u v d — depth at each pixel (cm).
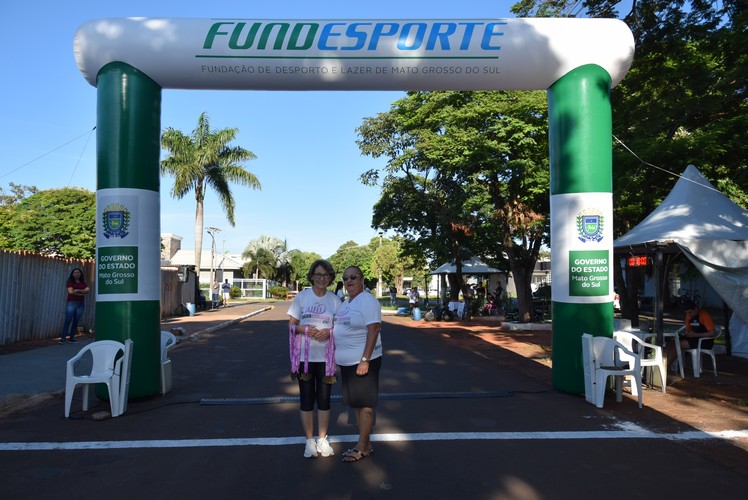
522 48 816
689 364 1112
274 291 6119
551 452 561
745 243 939
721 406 754
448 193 2275
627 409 736
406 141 2189
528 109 1756
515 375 1004
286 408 747
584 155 820
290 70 815
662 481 485
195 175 3050
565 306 830
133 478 494
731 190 1736
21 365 1023
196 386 902
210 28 806
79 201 3484
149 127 802
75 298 1366
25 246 3316
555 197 848
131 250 775
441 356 1277
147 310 789
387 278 7106
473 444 586
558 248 841
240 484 480
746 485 477
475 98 1867
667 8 1316
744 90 1273
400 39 815
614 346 768
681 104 1334
